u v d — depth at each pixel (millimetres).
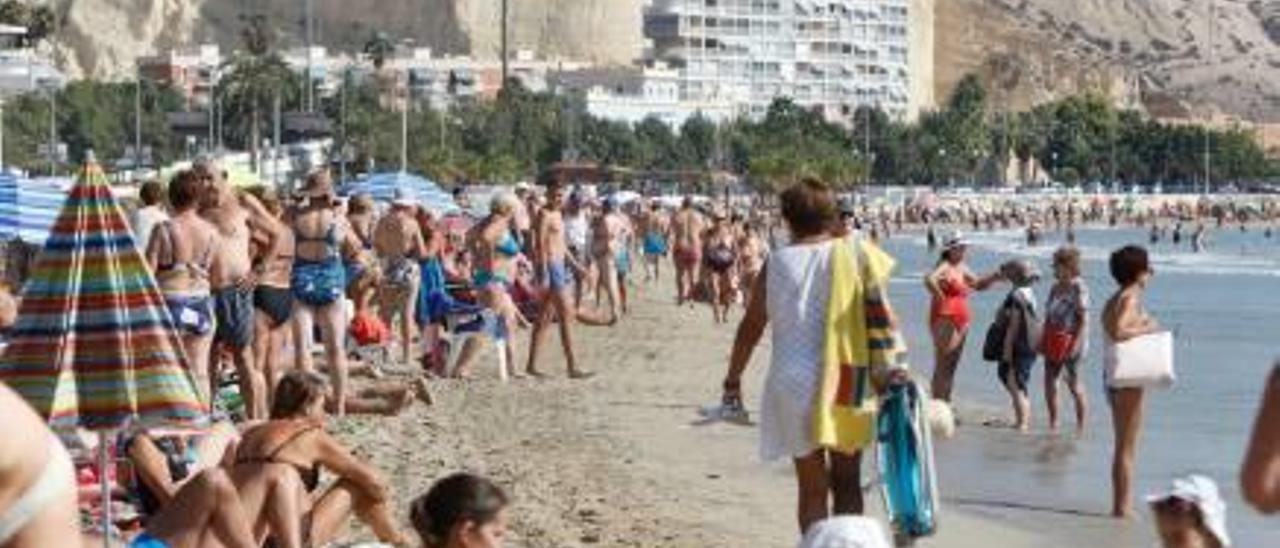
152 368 13336
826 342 14711
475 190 113625
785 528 20156
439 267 33219
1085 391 33656
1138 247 20562
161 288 19812
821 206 15031
